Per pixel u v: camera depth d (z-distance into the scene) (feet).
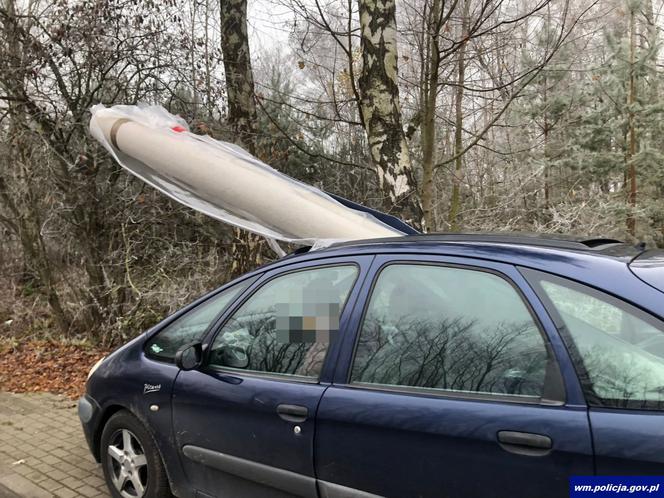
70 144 26.58
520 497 6.43
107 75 26.22
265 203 14.42
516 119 38.47
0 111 25.30
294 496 8.52
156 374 10.65
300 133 33.01
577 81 37.32
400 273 8.38
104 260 26.94
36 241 27.12
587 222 27.76
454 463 6.93
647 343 6.18
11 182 26.71
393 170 19.57
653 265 6.88
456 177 31.68
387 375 7.95
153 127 16.35
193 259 27.45
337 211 14.30
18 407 18.57
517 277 7.30
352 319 8.52
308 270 9.40
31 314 29.50
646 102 34.55
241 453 9.15
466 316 7.59
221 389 9.52
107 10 24.20
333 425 8.04
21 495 12.37
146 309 26.35
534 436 6.37
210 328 10.25
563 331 6.69
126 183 27.07
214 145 16.31
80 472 13.50
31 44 23.91
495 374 7.07
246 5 27.81
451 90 34.45
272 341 9.39
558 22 26.53
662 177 34.24
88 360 24.49
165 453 10.42
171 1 25.53
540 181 34.32
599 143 36.73
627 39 34.42
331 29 22.93
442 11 21.91
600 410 6.16
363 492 7.75
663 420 5.79
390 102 19.63
